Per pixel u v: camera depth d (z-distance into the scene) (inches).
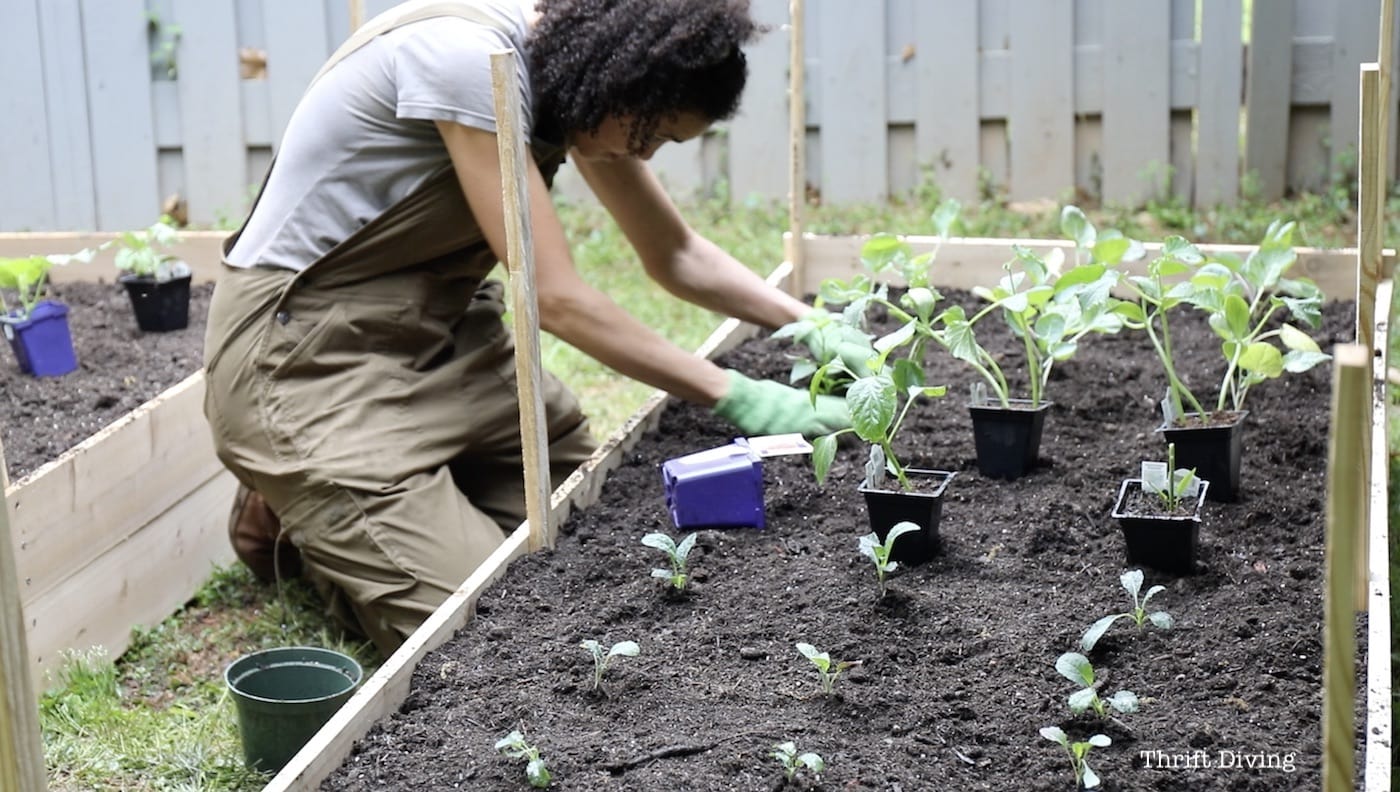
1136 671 86.8
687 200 244.7
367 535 115.5
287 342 120.0
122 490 125.9
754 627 94.2
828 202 241.8
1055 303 118.3
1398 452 138.5
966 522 110.3
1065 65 229.0
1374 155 94.9
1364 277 97.1
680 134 116.0
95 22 236.2
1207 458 110.3
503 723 83.2
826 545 107.1
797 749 79.0
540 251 116.6
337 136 119.4
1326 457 118.8
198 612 134.5
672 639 93.0
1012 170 235.3
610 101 111.6
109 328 166.7
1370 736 75.6
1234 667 86.4
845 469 121.3
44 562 115.8
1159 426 128.1
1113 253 127.2
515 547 103.5
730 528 110.8
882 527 103.7
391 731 83.0
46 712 113.9
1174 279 158.2
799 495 116.6
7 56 238.1
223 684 119.9
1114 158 231.8
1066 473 118.8
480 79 112.1
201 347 160.7
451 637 93.7
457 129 113.3
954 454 123.5
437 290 125.7
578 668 88.8
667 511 114.0
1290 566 99.4
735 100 114.3
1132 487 106.5
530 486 104.1
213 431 123.5
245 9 237.1
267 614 132.3
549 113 115.6
